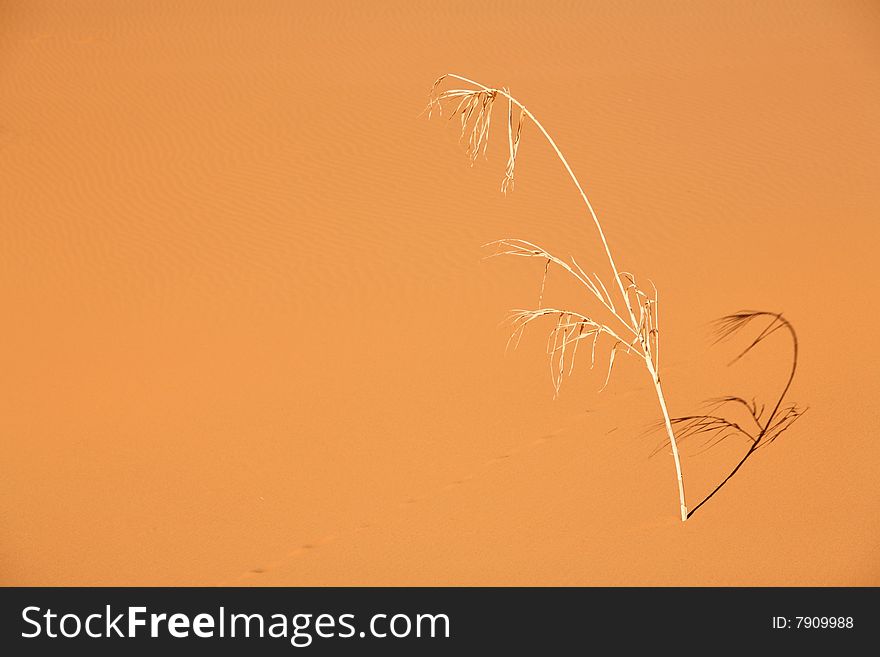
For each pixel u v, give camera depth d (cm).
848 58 5028
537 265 3166
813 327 2625
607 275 3073
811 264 3014
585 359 2584
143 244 3538
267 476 2225
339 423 2409
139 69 5388
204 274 3291
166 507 2142
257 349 2808
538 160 4041
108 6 6425
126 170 4188
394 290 3084
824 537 1856
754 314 2730
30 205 3894
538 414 2364
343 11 6147
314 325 2917
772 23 5616
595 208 3569
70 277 3319
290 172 4091
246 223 3656
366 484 2167
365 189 3878
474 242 3362
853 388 2314
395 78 5088
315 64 5341
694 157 3988
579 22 5816
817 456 2075
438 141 4291
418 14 6044
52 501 2186
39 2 6500
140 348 2856
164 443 2384
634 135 4247
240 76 5212
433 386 2536
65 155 4353
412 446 2289
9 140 4519
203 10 6281
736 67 5012
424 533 1991
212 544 2014
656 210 3522
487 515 2022
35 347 2892
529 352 2658
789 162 3878
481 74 5100
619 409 2339
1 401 2619
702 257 3136
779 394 2322
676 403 2338
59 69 5431
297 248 3428
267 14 6159
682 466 2094
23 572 1959
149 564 1970
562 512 2003
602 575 1825
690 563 1828
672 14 5866
